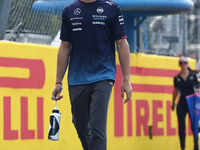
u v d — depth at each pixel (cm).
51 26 2148
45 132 1927
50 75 1964
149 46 2833
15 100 1816
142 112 2470
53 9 2138
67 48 1331
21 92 1839
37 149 1888
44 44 2105
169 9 2366
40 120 1908
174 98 2584
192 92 2520
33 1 2048
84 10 1255
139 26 2773
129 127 2370
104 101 1228
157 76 2591
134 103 2419
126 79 1291
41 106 1917
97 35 1249
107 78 1241
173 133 2662
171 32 2911
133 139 2391
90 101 1283
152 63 2564
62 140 2003
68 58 1345
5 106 1777
